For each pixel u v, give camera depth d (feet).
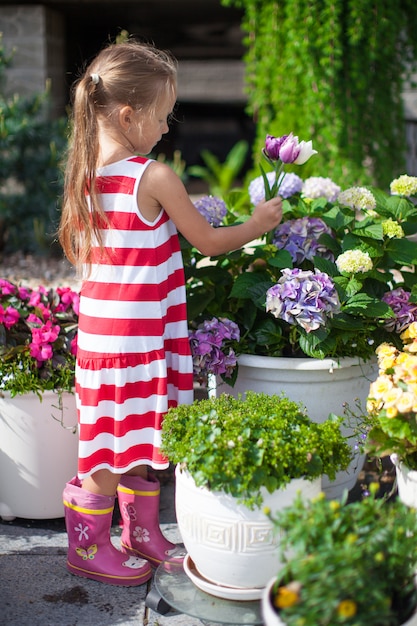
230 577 6.33
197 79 47.98
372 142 16.75
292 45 15.74
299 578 4.50
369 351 7.82
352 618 4.47
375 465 9.33
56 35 23.67
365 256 7.52
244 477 5.99
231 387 8.14
